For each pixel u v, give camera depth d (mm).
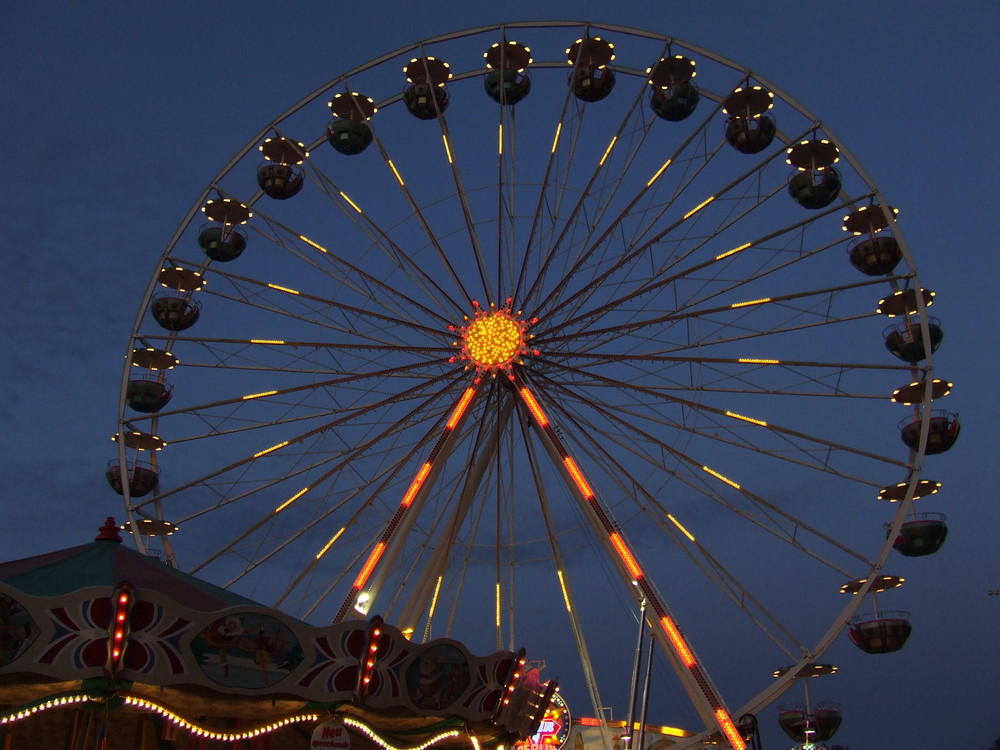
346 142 36656
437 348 32625
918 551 33000
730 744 27062
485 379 32062
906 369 32094
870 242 33250
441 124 34406
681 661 27641
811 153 33875
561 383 32438
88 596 17203
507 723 22016
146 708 18688
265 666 18672
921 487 31828
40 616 17000
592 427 32688
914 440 33250
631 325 32031
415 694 20469
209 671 18188
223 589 21219
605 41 34688
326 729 19922
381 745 21125
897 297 33469
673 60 34562
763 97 33906
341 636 19234
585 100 35375
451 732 22203
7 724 20703
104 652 17375
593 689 31703
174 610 17781
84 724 20172
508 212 33094
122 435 34031
